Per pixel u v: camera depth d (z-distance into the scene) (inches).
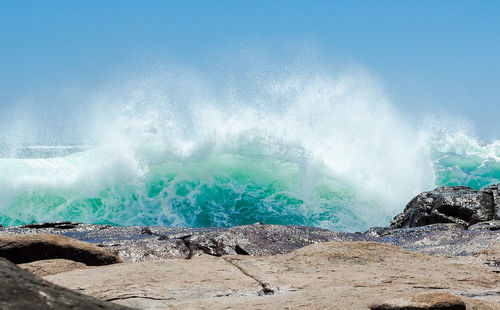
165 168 674.2
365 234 376.8
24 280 65.9
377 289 160.1
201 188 666.2
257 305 142.8
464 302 137.9
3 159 649.0
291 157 706.2
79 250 226.2
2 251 218.1
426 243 323.6
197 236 327.0
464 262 220.5
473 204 427.8
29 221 613.3
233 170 685.9
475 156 813.9
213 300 151.7
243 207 655.8
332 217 662.5
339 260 207.9
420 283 175.9
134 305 149.1
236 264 201.3
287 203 666.2
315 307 137.6
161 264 192.4
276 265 201.3
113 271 182.4
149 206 646.5
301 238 340.8
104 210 636.1
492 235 305.1
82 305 63.8
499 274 197.3
